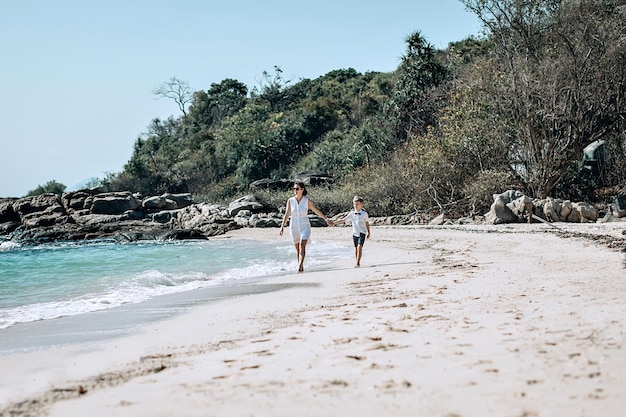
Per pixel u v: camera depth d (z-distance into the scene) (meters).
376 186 33.78
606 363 3.43
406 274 10.12
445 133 32.28
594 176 32.06
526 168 29.50
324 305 7.32
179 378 3.92
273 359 4.26
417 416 2.80
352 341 4.67
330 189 41.84
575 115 28.03
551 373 3.31
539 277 7.92
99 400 3.51
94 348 5.62
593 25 28.23
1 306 8.74
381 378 3.47
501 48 30.14
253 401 3.19
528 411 2.77
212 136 79.62
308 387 3.39
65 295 9.91
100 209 37.75
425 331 4.79
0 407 3.61
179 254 18.69
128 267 14.70
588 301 5.67
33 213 37.19
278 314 6.84
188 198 41.44
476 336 4.42
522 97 28.55
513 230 18.92
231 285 10.38
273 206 38.84
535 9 29.58
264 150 60.22
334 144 53.47
